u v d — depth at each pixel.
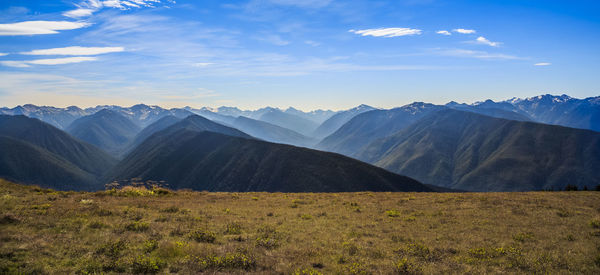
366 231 17.92
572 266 12.26
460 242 15.84
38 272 9.87
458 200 30.86
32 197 23.39
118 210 20.47
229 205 26.47
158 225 17.08
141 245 13.09
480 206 26.97
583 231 18.12
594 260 12.87
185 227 17.00
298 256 12.75
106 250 11.94
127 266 10.74
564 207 26.08
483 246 14.99
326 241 15.41
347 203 29.31
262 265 11.47
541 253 13.71
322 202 30.05
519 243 15.55
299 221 20.44
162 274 10.30
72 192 29.67
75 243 12.83
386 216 22.80
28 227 14.70
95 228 15.57
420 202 29.83
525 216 22.53
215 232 16.38
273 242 14.52
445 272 11.47
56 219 16.55
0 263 10.21
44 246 12.14
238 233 16.53
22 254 11.25
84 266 10.48
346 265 11.86
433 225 19.70
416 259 12.91
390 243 15.51
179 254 12.16
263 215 22.20
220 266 11.15
